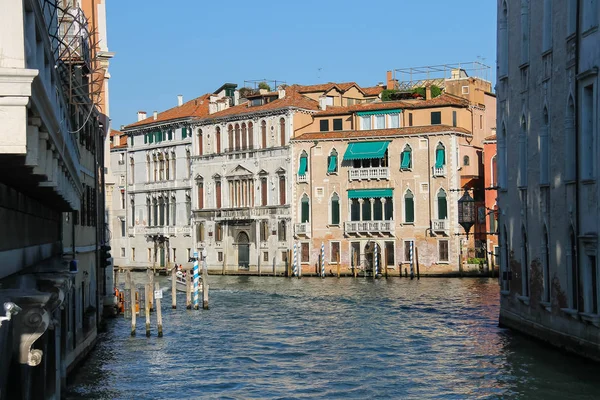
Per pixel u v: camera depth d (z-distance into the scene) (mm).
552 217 26672
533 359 26734
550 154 26812
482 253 71812
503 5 33438
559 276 26188
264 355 32219
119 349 33750
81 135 30453
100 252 37812
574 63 24547
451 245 71250
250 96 85688
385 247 74250
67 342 25000
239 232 83625
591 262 23453
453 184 71375
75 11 28844
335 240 76500
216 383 27109
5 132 8781
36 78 8961
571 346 25250
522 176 30750
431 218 72125
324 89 84562
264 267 81000
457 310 44562
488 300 49719
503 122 33531
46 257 21422
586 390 22266
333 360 30656
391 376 27109
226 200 85125
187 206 89625
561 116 25797
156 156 94000
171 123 90625
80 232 30312
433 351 31125
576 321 24719
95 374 28531
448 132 71375
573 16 24875
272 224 80375
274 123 80562
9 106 8797
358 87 87438
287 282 70938
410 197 73062
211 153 86375
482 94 78500
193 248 88250
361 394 24797
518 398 22156
